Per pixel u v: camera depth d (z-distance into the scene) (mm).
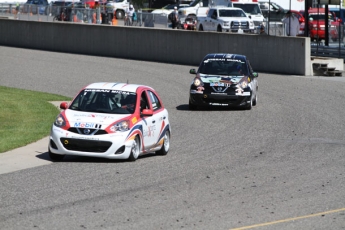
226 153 49750
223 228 28719
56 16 166250
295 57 109312
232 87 73062
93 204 32812
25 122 62094
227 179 39969
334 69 109812
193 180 39406
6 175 39750
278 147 52875
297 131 61250
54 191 35469
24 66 116688
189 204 33188
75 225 28844
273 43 112562
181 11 166000
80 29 140625
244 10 152125
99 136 43156
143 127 45281
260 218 30641
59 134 43500
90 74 106750
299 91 90438
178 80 100750
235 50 118500
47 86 92812
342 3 176125
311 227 29281
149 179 39281
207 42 121250
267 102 80562
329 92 89875
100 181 38281
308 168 44219
